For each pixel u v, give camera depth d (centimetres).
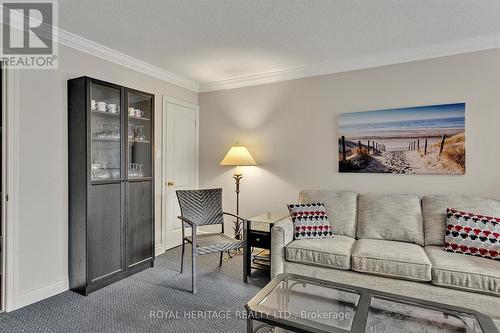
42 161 241
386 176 308
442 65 285
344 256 231
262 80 374
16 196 224
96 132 267
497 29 250
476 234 224
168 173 377
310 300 177
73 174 257
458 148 278
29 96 233
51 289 247
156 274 294
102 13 225
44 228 243
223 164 359
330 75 336
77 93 254
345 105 328
